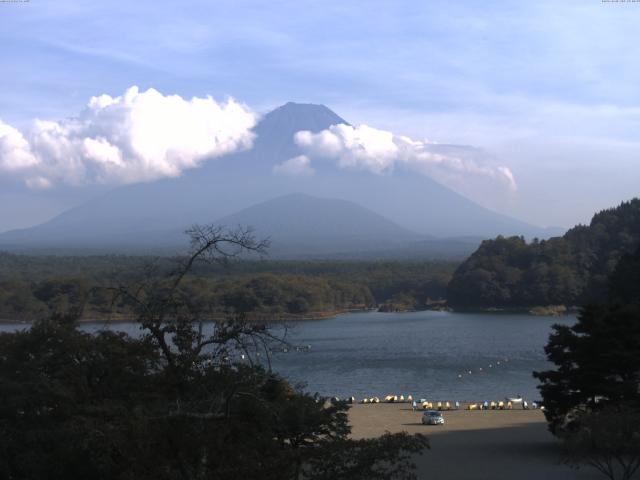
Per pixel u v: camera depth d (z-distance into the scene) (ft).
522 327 556.10
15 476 73.67
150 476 59.77
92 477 70.38
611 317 158.10
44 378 80.48
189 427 61.82
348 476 63.26
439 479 132.98
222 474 59.72
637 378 157.38
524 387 309.63
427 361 389.39
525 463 148.05
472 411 242.99
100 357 81.56
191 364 70.79
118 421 63.77
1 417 77.25
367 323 623.36
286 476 63.36
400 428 202.69
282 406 74.90
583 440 106.83
